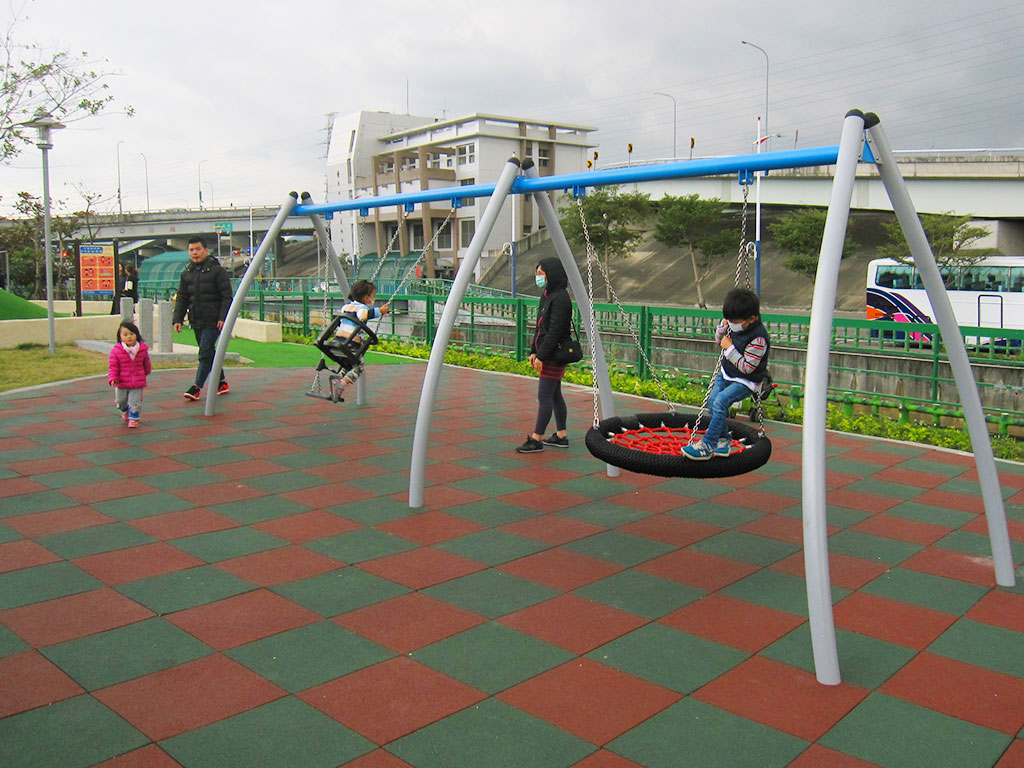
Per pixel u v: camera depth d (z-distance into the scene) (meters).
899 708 3.13
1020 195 27.61
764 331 4.57
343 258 52.94
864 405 10.32
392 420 8.64
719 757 2.78
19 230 34.97
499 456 7.15
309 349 15.45
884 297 24.95
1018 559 4.81
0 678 3.19
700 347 12.80
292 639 3.59
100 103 16.75
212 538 4.86
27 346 14.32
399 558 4.62
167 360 12.46
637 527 5.29
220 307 9.10
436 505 5.66
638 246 49.97
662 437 5.33
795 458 7.34
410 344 16.08
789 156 4.45
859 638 3.75
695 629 3.80
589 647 3.58
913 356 11.03
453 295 5.61
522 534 5.10
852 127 3.95
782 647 3.64
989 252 25.55
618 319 14.12
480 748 2.79
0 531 4.89
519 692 3.18
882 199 31.05
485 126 52.97
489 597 4.11
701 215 36.19
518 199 53.50
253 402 9.40
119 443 7.20
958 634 3.81
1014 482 6.62
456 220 54.44
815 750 2.83
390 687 3.19
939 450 7.72
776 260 42.84
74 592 4.03
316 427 8.14
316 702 3.07
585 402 10.09
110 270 20.22
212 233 68.81
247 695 3.11
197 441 7.36
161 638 3.56
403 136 61.09
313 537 4.93
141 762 2.66
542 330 7.11
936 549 4.98
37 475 6.12
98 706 3.00
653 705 3.11
